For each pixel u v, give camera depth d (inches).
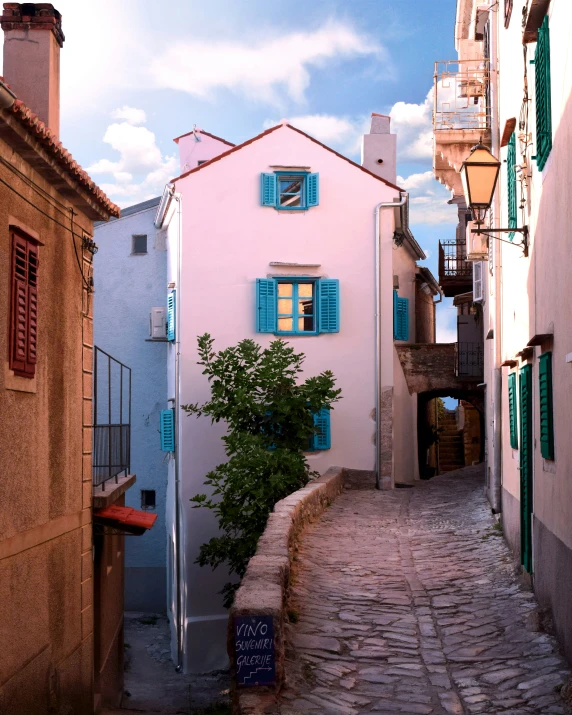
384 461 745.0
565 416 273.1
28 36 451.8
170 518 800.3
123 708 546.9
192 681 658.8
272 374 657.0
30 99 449.1
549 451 300.2
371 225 758.5
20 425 348.5
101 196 444.5
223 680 659.4
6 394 330.3
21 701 340.2
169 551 814.5
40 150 357.1
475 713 227.5
